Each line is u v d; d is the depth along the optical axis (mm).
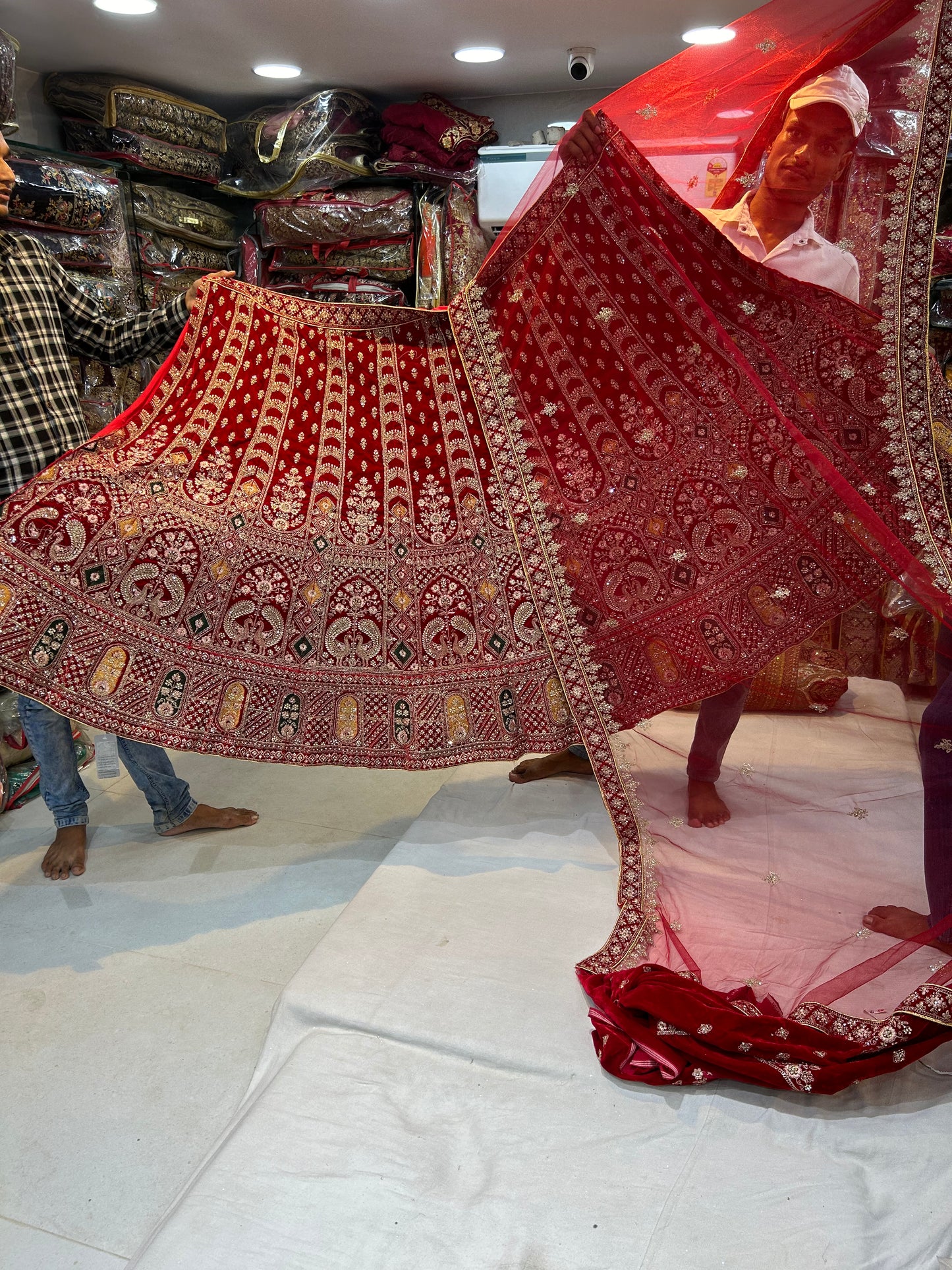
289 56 3438
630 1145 1425
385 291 4129
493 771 2648
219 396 2088
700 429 1898
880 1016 1527
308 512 2076
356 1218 1310
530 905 1983
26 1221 1403
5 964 1983
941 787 1595
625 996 1577
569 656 2021
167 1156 1516
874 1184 1353
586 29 3104
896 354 1734
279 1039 1714
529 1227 1293
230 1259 1248
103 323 2494
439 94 4027
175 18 2984
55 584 1872
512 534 2078
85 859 2350
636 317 1904
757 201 1751
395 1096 1535
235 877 2297
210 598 1981
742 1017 1512
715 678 1901
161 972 1955
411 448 2125
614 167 1834
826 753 1826
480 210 3816
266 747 2021
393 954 1831
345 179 3965
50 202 3273
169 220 3941
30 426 2363
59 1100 1627
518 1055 1581
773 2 1659
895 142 1657
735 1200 1328
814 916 1717
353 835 2496
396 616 2086
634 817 1916
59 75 3664
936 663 1709
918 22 1596
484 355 2053
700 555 1927
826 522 1794
